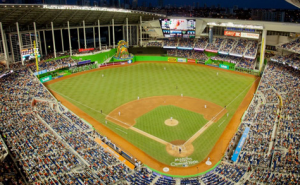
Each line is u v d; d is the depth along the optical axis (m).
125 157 46.81
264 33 88.19
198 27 106.06
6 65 81.31
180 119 60.66
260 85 75.12
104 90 79.38
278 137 46.31
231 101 70.25
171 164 45.16
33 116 56.75
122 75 94.38
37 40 92.62
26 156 41.72
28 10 78.62
